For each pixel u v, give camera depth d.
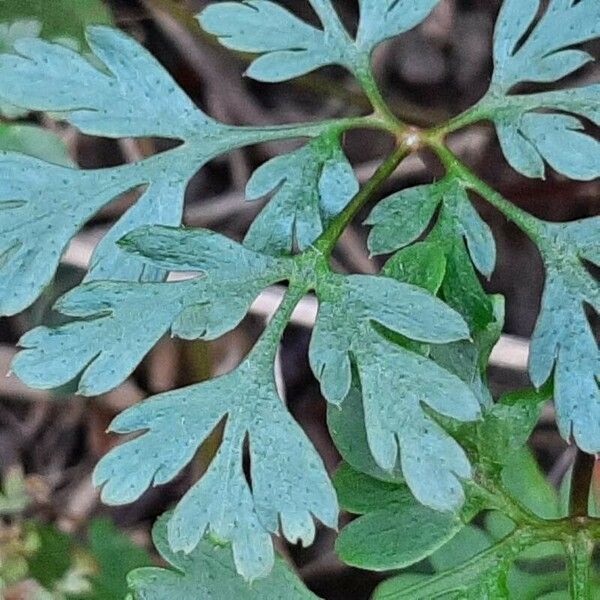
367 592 0.36
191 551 0.26
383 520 0.26
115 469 0.25
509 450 0.26
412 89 0.39
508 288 0.37
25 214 0.26
